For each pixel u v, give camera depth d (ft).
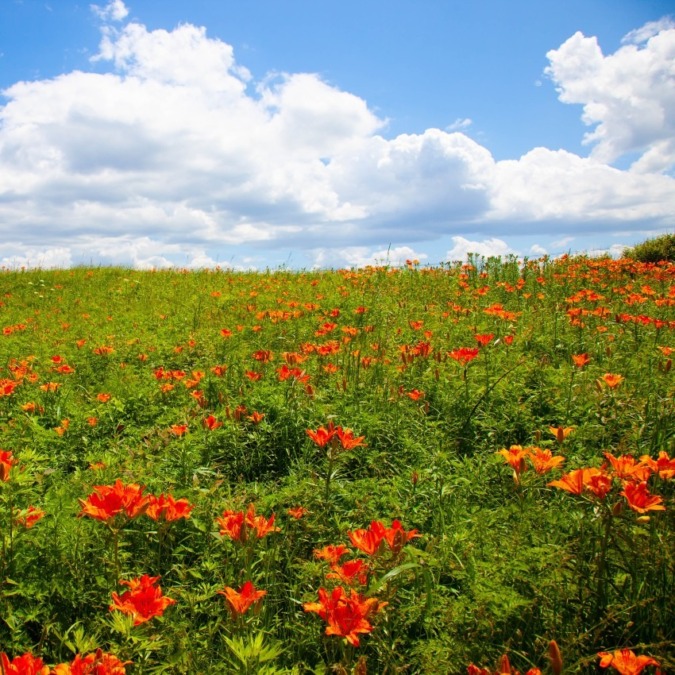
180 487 13.07
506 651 7.31
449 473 13.34
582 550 8.45
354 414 16.48
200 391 19.08
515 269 42.04
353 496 12.13
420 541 10.67
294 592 9.02
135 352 26.91
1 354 27.61
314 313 32.76
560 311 27.14
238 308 36.45
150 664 7.59
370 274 44.14
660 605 7.58
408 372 19.71
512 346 21.97
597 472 7.69
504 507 10.80
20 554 9.43
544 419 16.38
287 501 11.80
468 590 8.69
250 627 7.55
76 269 61.77
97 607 8.76
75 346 29.09
